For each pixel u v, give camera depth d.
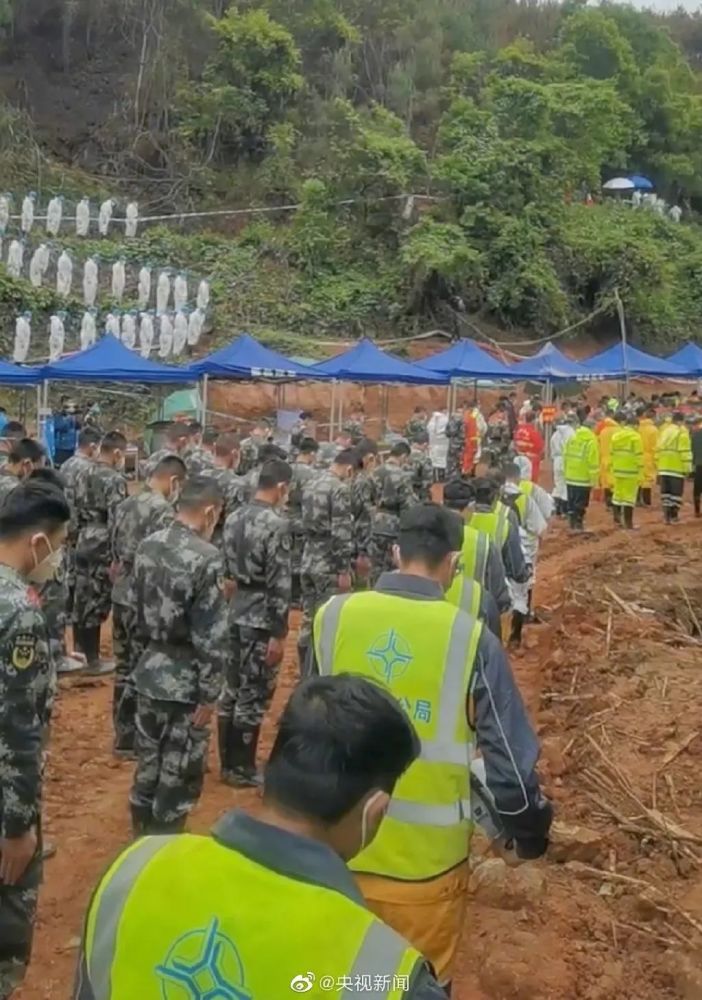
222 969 1.96
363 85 57.78
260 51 51.00
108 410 32.09
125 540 8.15
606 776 7.75
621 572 15.99
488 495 8.87
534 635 12.88
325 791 2.13
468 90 57.88
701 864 6.45
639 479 21.45
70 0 54.22
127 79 53.38
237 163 51.31
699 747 8.26
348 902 2.03
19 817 4.04
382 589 3.99
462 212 45.09
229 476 10.88
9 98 51.66
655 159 61.38
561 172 46.91
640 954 5.54
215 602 5.90
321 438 31.41
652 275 47.09
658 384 44.66
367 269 45.06
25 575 4.38
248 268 43.84
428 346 42.59
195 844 2.13
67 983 5.26
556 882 6.28
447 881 3.79
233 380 24.28
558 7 72.69
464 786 3.80
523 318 44.94
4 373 20.02
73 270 39.53
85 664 10.77
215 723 9.76
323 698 2.23
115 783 7.98
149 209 47.94
